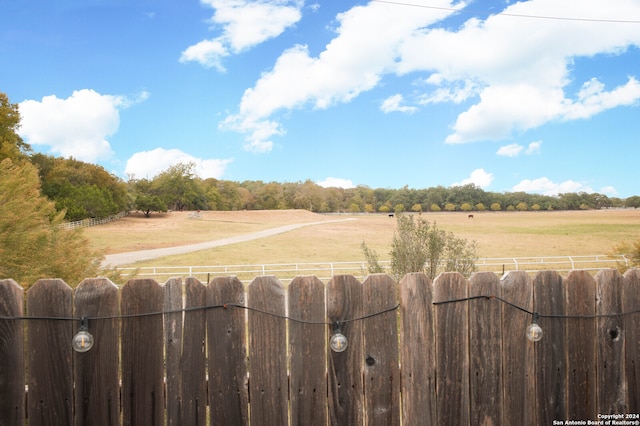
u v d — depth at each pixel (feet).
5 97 107.65
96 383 7.63
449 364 8.49
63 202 180.04
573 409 8.82
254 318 8.05
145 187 327.88
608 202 478.18
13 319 7.41
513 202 493.77
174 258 107.14
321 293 8.20
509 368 8.67
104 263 94.43
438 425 8.41
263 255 116.47
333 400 8.10
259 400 8.02
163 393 7.84
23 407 7.45
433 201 482.69
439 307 8.48
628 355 9.02
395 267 38.58
